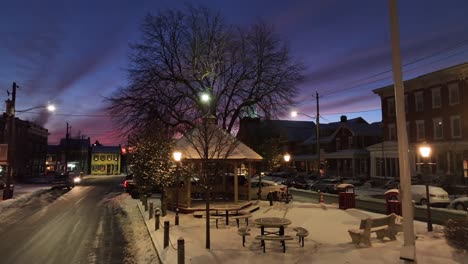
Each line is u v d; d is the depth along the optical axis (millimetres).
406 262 7309
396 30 7848
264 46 35781
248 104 36125
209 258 9148
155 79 34000
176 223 14359
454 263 8000
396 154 40812
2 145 28734
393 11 7895
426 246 9508
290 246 10250
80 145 97438
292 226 13609
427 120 38594
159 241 11531
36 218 18281
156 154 18156
